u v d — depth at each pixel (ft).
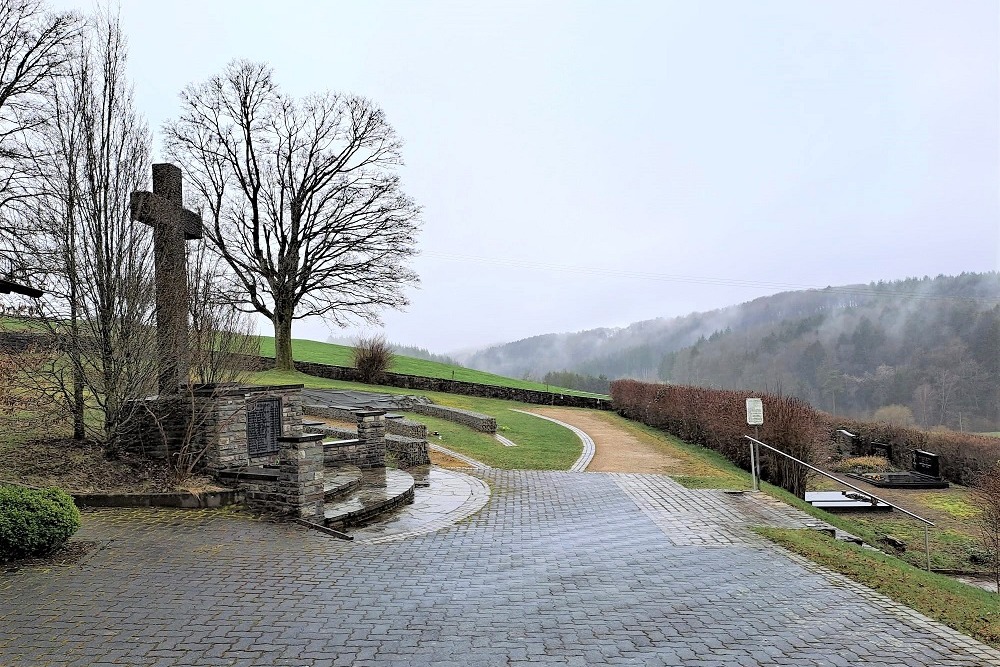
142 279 39.47
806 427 54.65
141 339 39.09
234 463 37.83
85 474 36.47
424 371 143.74
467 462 56.13
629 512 37.32
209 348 43.11
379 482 42.55
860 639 19.47
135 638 18.60
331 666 17.04
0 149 57.16
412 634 19.25
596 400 126.41
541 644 18.69
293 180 104.53
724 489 44.65
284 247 105.50
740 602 22.53
